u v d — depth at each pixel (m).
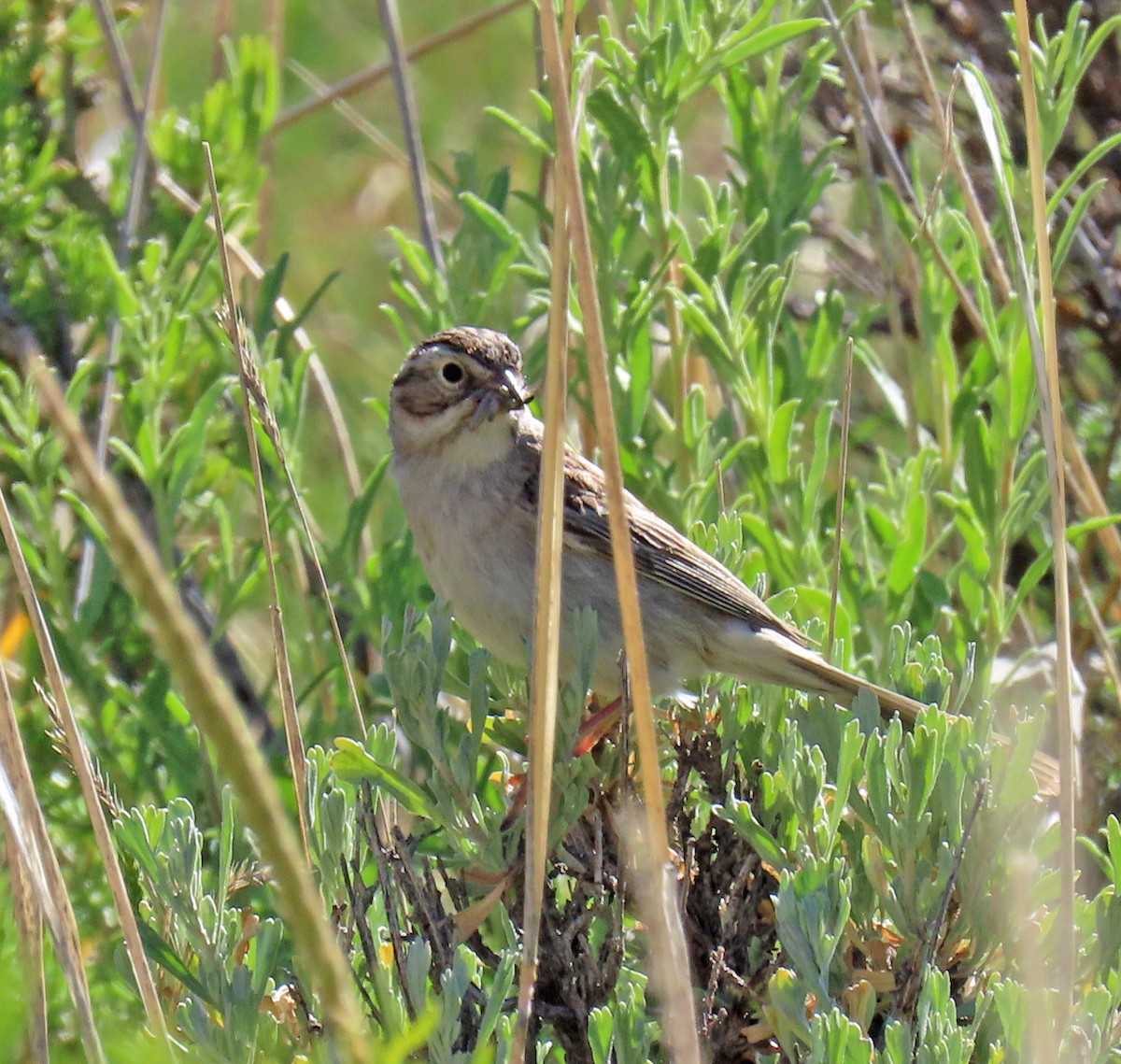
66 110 11.16
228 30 12.88
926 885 6.36
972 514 8.86
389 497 11.70
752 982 6.60
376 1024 6.25
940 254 9.11
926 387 10.88
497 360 8.71
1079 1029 5.60
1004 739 7.55
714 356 9.27
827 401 10.25
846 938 6.54
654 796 5.37
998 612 8.70
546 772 5.65
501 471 8.59
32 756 9.01
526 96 15.20
